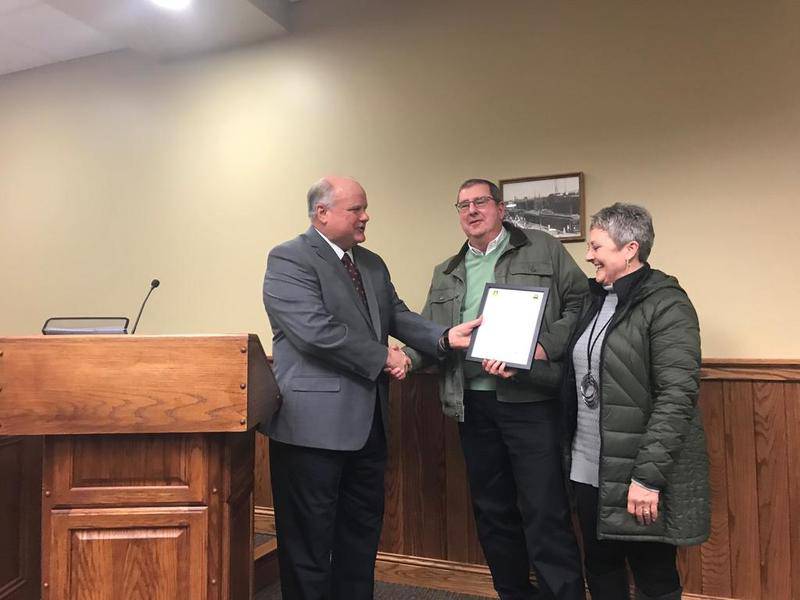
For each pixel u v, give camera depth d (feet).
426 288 8.64
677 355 5.15
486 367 6.22
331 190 6.31
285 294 6.03
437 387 8.28
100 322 10.68
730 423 6.98
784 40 7.01
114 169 10.93
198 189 10.29
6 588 5.79
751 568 6.84
